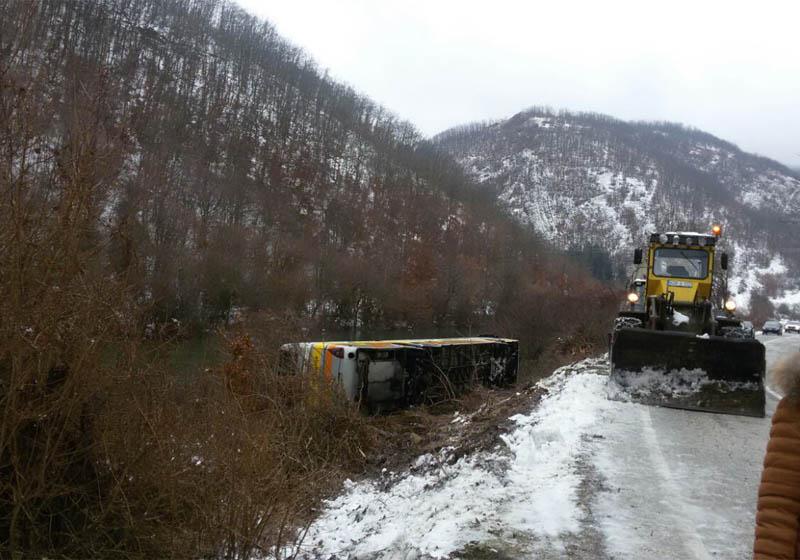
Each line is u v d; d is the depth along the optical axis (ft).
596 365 58.59
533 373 91.25
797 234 429.79
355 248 195.42
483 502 20.94
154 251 76.48
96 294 18.34
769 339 163.73
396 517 22.07
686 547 17.48
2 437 16.26
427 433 39.96
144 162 45.14
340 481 29.07
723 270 47.52
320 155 268.00
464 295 175.83
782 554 7.90
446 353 60.23
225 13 329.11
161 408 19.45
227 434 19.52
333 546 20.31
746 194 622.13
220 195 152.15
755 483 23.21
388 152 326.24
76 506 18.31
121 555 17.92
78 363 17.29
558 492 21.50
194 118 166.09
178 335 22.35
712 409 36.04
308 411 34.71
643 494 21.67
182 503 19.22
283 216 181.16
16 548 16.81
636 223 493.77
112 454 18.40
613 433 29.99
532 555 16.69
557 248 320.29
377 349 51.06
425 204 260.62
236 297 113.19
